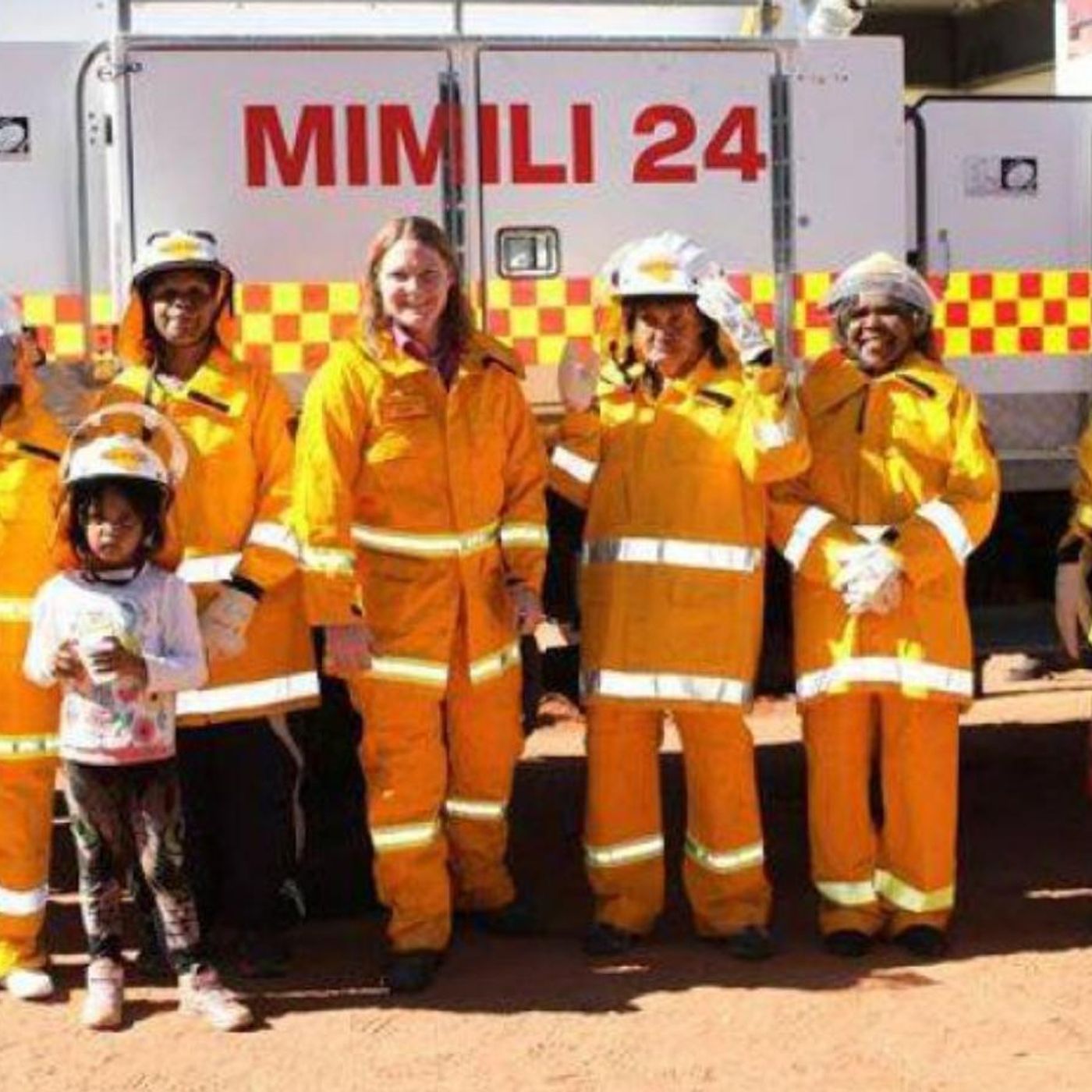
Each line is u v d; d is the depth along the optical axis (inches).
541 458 215.2
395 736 209.0
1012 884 249.0
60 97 231.0
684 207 235.5
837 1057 190.5
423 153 230.4
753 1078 185.9
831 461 217.8
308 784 235.3
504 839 226.1
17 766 208.7
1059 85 310.5
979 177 254.1
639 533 214.1
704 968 215.0
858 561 209.9
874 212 239.6
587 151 233.1
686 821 239.1
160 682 194.9
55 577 200.7
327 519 202.2
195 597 205.2
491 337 217.0
